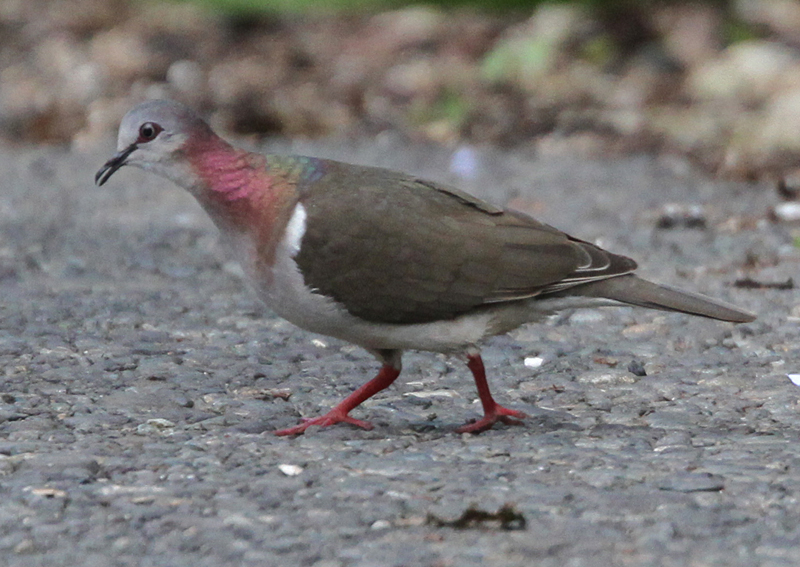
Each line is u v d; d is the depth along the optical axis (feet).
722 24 85.51
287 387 34.91
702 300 30.66
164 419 31.81
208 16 92.38
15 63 87.20
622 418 32.42
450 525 24.93
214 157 30.45
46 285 45.75
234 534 24.47
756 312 42.42
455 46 86.28
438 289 30.14
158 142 30.50
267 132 77.25
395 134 75.56
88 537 24.35
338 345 39.11
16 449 29.22
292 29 90.79
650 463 28.55
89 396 33.45
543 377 36.01
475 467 28.37
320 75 83.46
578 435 30.94
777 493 26.61
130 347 38.17
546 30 85.66
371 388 31.96
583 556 23.48
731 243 51.47
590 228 54.19
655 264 48.62
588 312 42.42
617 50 84.23
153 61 84.84
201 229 54.70
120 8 94.38
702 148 69.62
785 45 82.79
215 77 82.89
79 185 63.82
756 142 69.21
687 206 55.57
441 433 31.22
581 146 72.38
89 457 28.45
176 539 24.26
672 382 35.35
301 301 30.35
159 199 60.95
